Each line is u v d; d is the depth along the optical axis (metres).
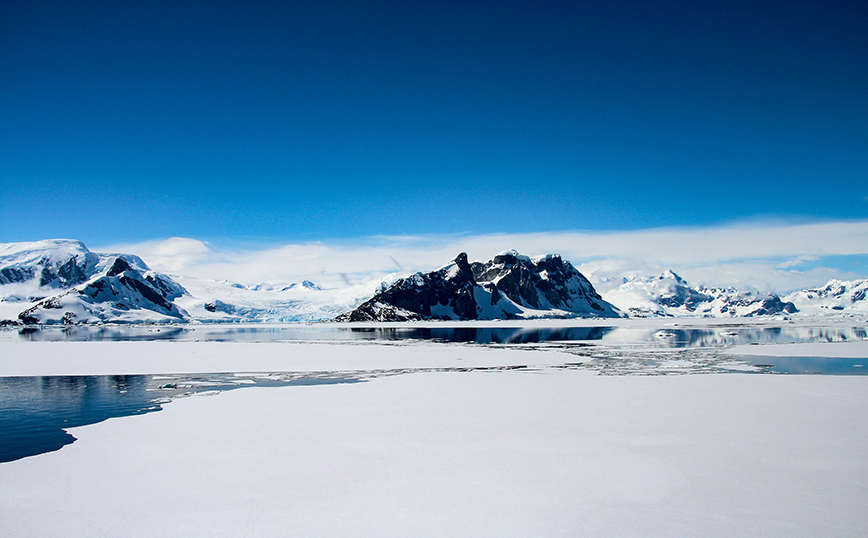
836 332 136.62
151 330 179.38
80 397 33.31
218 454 19.91
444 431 23.34
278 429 23.77
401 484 16.70
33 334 142.38
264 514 14.41
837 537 12.85
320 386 37.69
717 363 55.12
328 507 14.88
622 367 51.38
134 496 15.75
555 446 20.89
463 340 104.06
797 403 29.70
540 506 14.91
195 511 14.63
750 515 14.21
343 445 21.09
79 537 13.08
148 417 26.50
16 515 14.41
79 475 17.64
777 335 122.06
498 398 32.00
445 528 13.52
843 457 19.22
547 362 57.03
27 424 25.31
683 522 13.80
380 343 92.56
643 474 17.53
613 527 13.54
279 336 126.12
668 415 26.58
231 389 36.62
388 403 30.31
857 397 31.62
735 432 22.92
